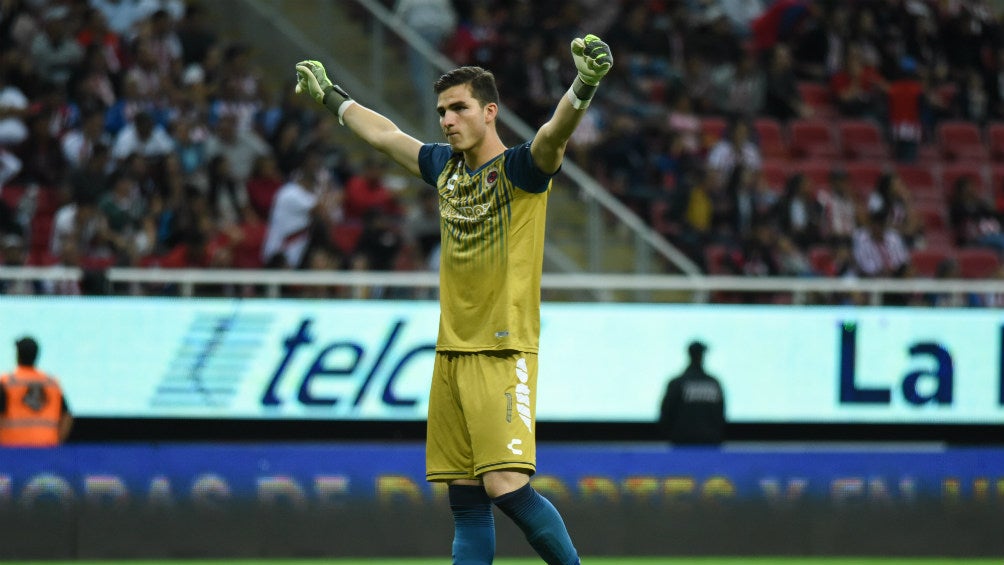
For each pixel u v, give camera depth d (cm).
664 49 5353
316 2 4794
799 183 4538
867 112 5528
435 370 1548
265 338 3541
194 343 3506
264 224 4094
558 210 4091
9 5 4475
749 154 4900
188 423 3491
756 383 3775
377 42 4603
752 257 4178
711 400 3441
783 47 5619
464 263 1502
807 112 5406
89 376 3434
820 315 3812
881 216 4747
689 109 5144
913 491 2994
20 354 3002
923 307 3859
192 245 3772
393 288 3706
